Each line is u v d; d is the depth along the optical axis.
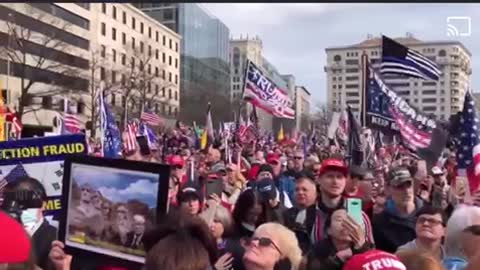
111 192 3.71
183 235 2.81
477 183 7.27
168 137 27.94
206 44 124.00
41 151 5.05
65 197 3.84
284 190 9.61
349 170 6.23
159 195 3.60
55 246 3.86
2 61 60.50
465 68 49.88
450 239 4.05
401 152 18.73
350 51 78.31
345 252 3.81
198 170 11.59
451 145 15.66
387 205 5.75
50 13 68.94
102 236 3.72
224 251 4.75
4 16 59.34
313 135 29.38
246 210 5.32
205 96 104.94
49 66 65.56
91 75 74.50
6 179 5.05
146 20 98.75
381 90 11.73
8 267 2.05
